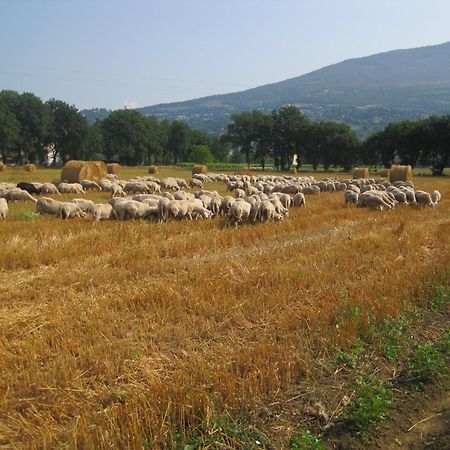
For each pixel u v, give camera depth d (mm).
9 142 99000
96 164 37625
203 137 146250
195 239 15234
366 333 8531
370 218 21047
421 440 6195
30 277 11484
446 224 19078
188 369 7094
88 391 6648
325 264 12469
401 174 44531
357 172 55250
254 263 12414
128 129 114188
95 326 8484
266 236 16562
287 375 7090
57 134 107938
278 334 8438
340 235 16766
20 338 8195
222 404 6348
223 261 12719
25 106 103188
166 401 6102
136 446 5418
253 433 6039
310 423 6395
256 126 108375
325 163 105750
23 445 5500
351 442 6105
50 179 46281
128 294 10047
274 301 9711
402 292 10258
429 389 7266
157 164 131875
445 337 8586
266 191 31938
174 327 8555
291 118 108250
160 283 10812
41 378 6820
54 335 8109
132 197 23234
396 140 88438
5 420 6094
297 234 17125
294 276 11203
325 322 8773
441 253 13977
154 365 7352
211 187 41469
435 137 81188
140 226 17297
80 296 10219
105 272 11734
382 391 6812
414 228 18078
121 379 7020
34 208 22797
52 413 6168
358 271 12047
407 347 8328
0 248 13227
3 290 10578
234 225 18672
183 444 5688
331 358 7793
